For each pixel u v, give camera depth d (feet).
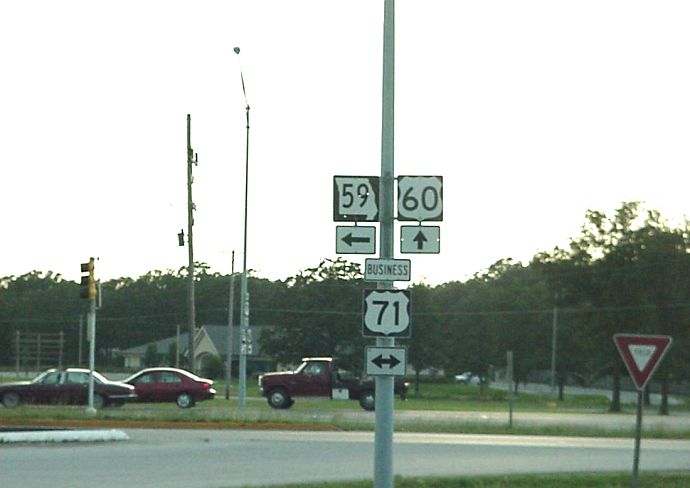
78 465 83.66
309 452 97.45
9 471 79.00
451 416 171.63
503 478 74.28
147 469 81.56
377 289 62.59
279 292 372.38
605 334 287.69
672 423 180.24
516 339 381.81
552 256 299.17
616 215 291.99
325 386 186.60
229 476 77.71
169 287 471.62
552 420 169.48
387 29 63.77
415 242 63.41
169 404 186.39
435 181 63.72
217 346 420.77
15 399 167.43
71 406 163.02
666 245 286.66
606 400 340.80
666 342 63.52
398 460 91.81
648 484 72.33
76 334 440.45
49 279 499.10
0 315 435.94
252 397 243.81
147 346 432.66
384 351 62.18
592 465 89.45
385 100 63.72
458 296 416.46
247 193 184.03
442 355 386.32
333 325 352.69
